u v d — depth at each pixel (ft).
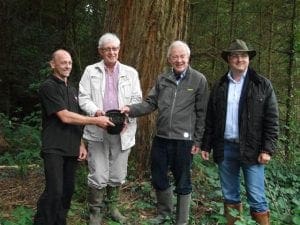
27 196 19.60
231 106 15.85
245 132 15.64
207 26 31.09
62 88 15.06
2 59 42.57
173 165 16.81
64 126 15.06
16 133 28.58
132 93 16.75
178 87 16.43
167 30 20.89
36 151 24.49
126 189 20.26
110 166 16.96
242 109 15.65
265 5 29.17
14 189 20.30
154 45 20.88
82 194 18.90
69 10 41.32
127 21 21.12
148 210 18.92
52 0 41.60
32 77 40.96
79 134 15.52
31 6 42.63
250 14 30.04
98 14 38.37
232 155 16.17
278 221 17.85
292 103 27.99
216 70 29.60
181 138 16.34
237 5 30.04
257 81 15.52
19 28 42.37
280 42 28.96
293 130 27.22
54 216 15.01
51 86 14.79
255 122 15.53
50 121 15.02
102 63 16.51
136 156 21.24
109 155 16.87
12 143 27.45
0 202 18.74
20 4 42.52
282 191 21.27
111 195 17.37
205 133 16.65
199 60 29.84
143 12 20.83
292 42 28.02
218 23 30.83
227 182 16.51
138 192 20.10
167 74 16.72
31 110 43.83
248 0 29.55
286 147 26.78
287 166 25.35
